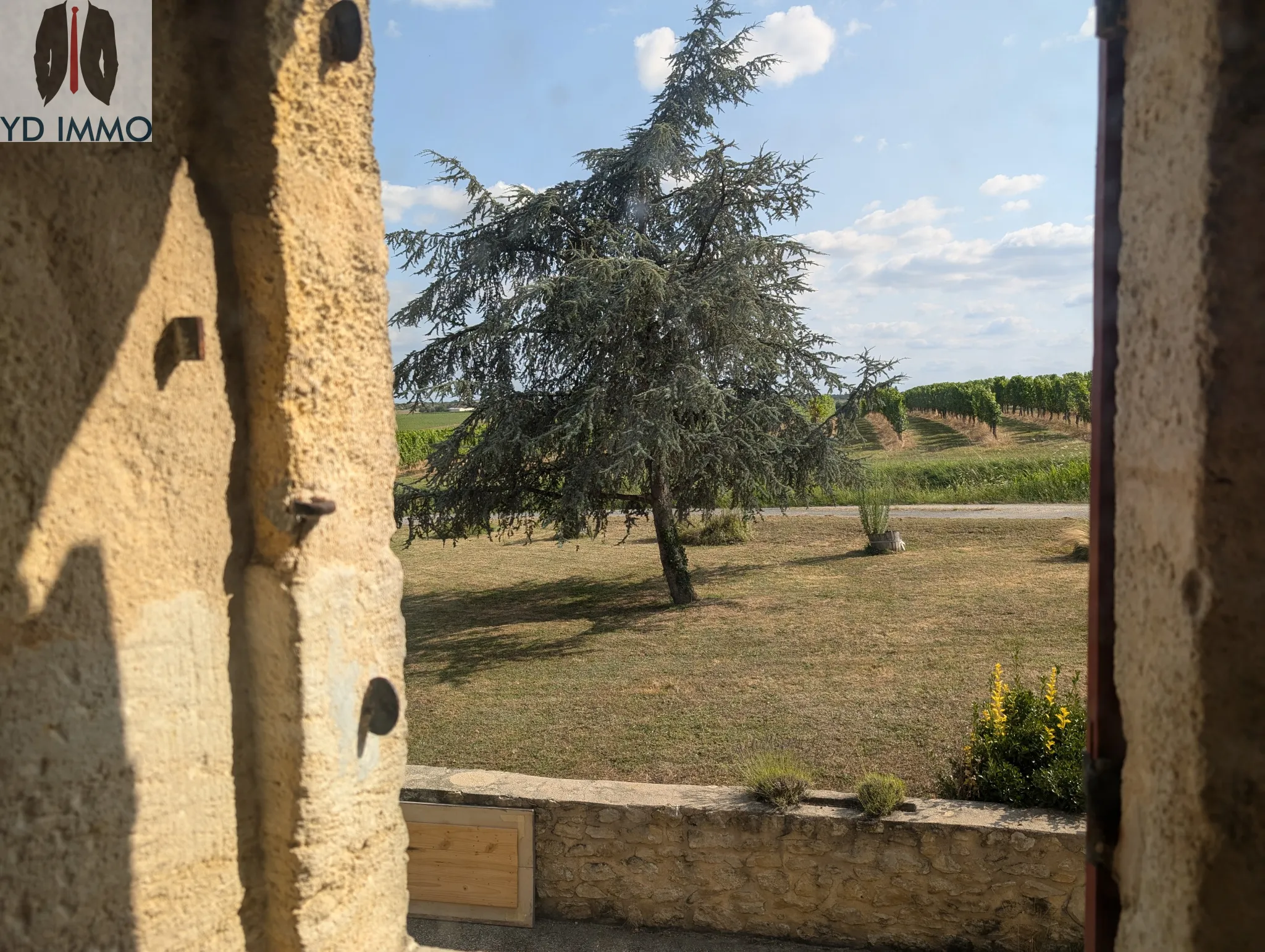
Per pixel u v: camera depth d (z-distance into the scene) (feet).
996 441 119.96
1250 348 3.78
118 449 5.96
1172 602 4.22
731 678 26.86
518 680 28.63
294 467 6.95
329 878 7.27
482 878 16.60
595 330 34.78
